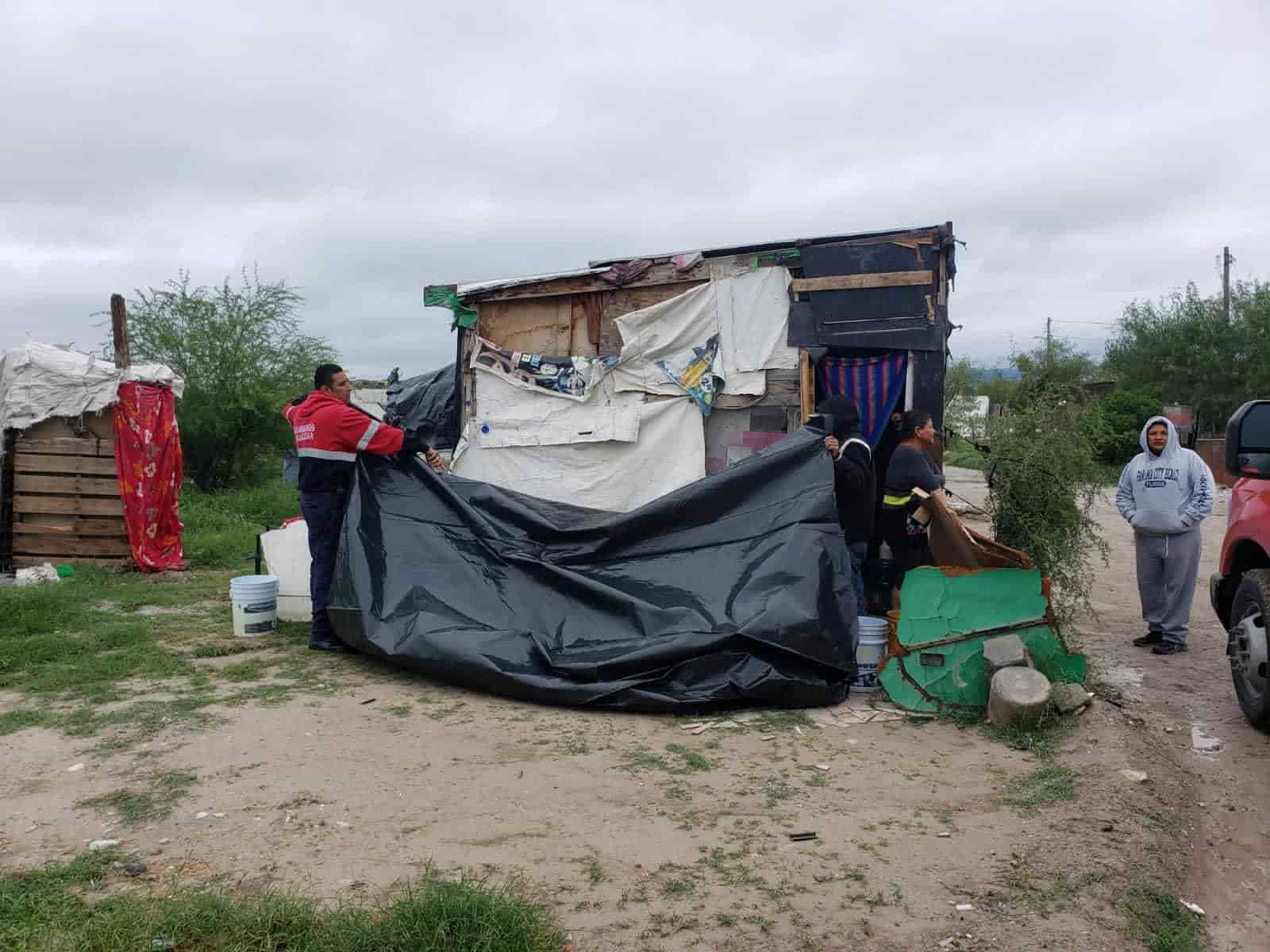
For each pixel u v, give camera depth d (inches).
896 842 164.4
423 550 279.3
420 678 260.8
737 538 265.6
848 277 358.6
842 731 225.1
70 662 271.3
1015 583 243.6
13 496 434.0
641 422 378.0
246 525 585.9
